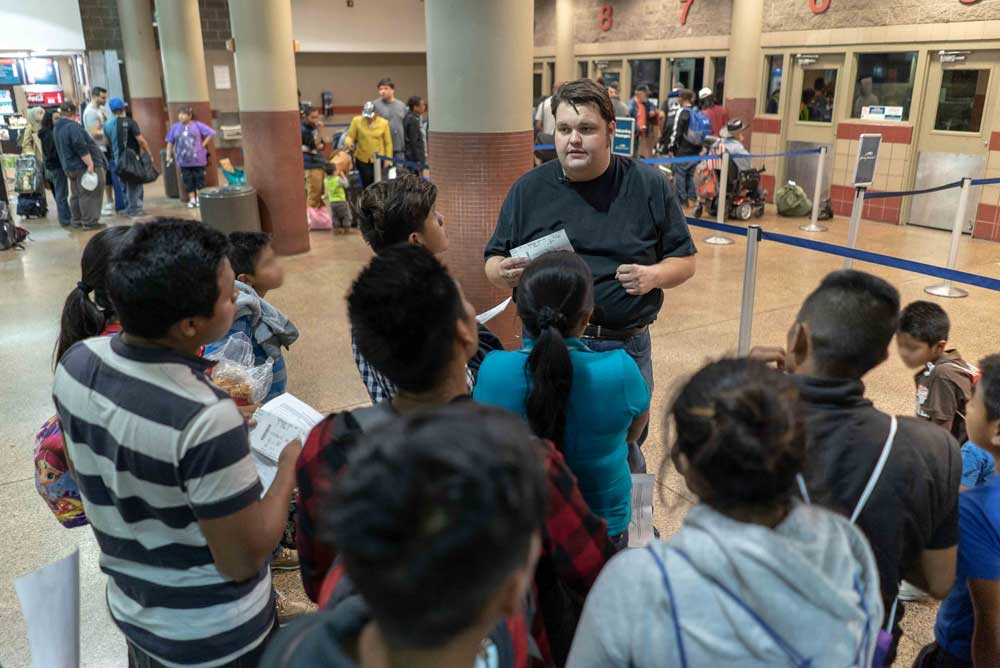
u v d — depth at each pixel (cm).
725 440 97
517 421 83
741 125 906
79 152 908
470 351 136
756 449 95
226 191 733
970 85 854
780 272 720
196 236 141
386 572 65
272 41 732
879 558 132
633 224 260
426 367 125
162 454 134
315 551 132
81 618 272
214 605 150
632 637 99
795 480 103
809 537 98
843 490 131
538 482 74
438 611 67
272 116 752
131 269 135
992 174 842
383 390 200
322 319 592
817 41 1002
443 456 68
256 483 144
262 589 160
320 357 513
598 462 171
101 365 140
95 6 1426
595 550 129
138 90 1333
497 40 440
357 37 1736
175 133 1081
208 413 136
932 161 905
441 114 461
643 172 261
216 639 151
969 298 624
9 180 1282
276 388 294
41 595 155
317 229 931
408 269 124
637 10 1342
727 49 1174
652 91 1352
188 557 146
